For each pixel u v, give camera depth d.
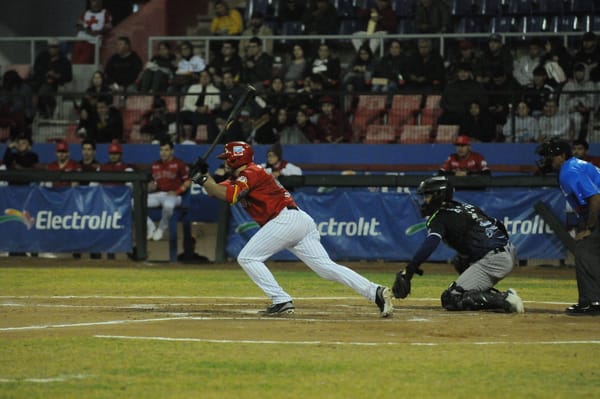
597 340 20.16
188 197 45.75
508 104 49.62
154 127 52.91
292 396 14.52
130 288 33.03
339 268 23.95
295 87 53.31
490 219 25.91
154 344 19.25
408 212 43.50
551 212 42.19
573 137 48.44
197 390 14.91
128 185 45.91
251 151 24.36
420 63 51.69
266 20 62.75
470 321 23.22
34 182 46.75
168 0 66.00
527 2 59.03
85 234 45.78
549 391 14.98
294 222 23.89
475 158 44.22
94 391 14.80
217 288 33.12
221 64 55.41
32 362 17.25
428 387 15.21
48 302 28.20
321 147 50.19
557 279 37.97
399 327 21.97
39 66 58.88
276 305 24.39
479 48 57.50
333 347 18.97
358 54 53.53
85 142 47.62
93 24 64.94
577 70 49.47
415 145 49.59
